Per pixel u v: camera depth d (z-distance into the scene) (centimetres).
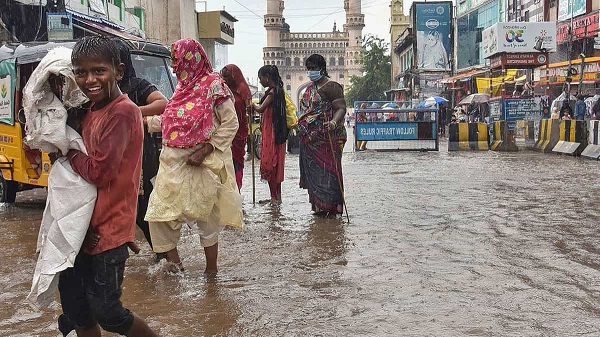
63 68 276
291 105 864
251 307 422
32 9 1373
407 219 723
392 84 7412
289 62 12238
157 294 454
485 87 3216
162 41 3344
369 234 644
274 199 878
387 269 508
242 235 654
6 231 704
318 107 737
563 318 389
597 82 2444
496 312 401
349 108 8000
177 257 509
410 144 2044
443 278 479
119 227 286
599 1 2594
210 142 486
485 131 1947
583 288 448
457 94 3975
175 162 482
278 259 550
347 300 432
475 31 4366
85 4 1909
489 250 564
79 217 279
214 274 505
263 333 375
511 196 886
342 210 753
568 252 554
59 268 275
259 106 862
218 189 499
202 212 487
